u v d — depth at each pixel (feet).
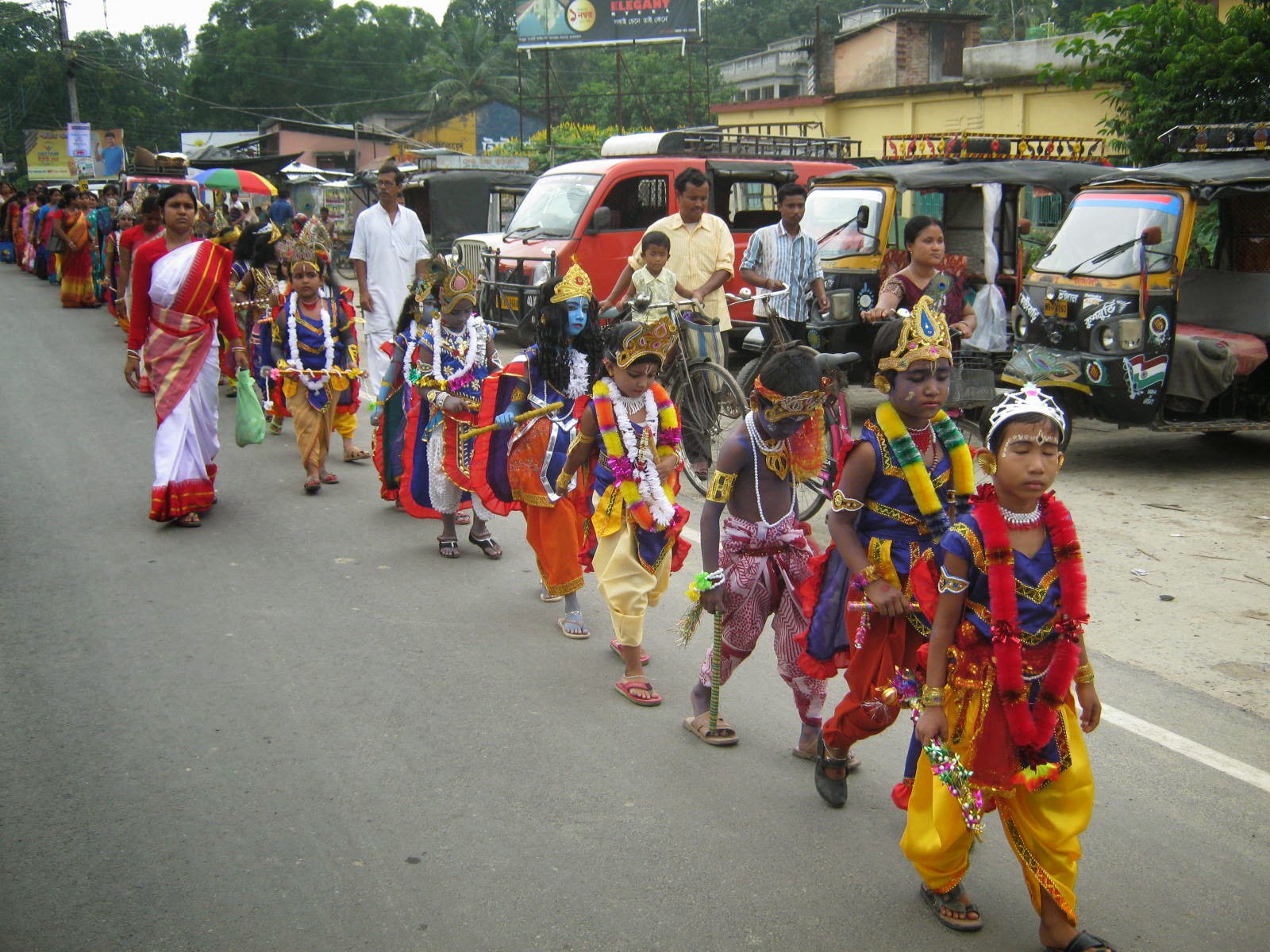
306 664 16.90
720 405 26.91
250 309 33.65
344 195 103.86
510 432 18.26
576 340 18.06
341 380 26.71
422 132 171.63
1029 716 9.69
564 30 125.08
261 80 231.71
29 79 220.23
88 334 54.60
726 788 13.43
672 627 18.74
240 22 241.55
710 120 114.83
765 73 132.98
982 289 33.60
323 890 11.33
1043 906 10.30
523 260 45.16
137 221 52.75
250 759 13.98
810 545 13.75
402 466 24.81
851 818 12.79
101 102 225.76
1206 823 12.55
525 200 48.93
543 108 176.96
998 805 10.29
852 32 97.55
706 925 10.82
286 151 153.48
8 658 16.96
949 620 9.95
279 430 33.22
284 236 33.09
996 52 70.69
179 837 12.25
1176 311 26.96
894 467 11.39
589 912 11.00
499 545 22.93
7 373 42.96
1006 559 9.62
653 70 144.66
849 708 12.03
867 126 82.43
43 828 12.37
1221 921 10.89
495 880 11.52
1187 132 30.73
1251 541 22.62
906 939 10.66
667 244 26.61
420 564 21.79
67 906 11.00
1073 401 27.94
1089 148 44.37
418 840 12.24
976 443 25.20
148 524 24.08
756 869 11.75
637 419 15.66
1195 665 16.75
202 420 23.99
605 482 15.78
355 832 12.39
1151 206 27.45
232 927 10.73
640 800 13.11
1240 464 29.53
